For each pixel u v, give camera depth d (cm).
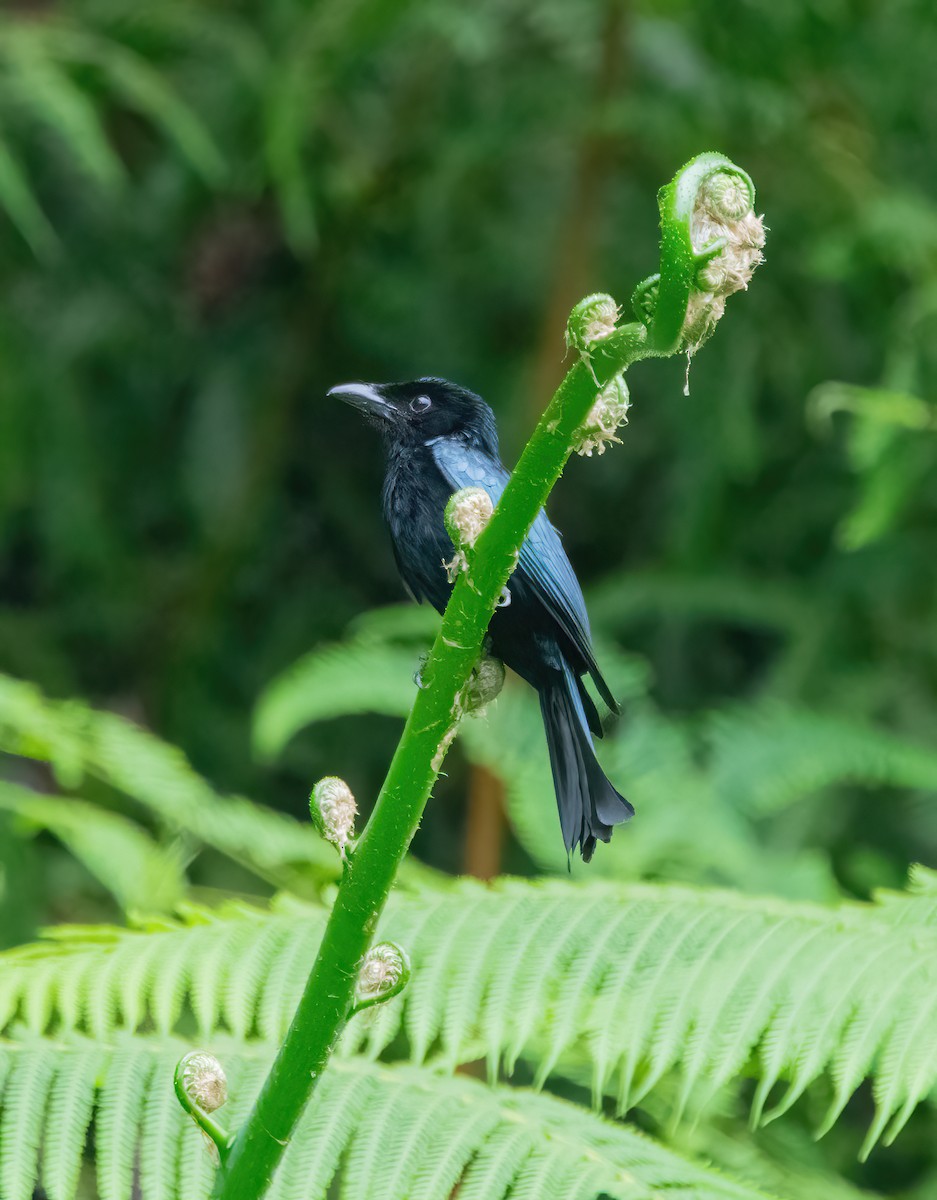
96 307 1221
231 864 961
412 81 1197
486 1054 518
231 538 1209
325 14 1077
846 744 814
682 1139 627
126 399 1262
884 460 910
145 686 1191
